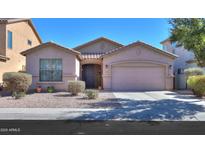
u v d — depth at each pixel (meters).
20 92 15.55
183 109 11.45
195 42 12.87
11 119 9.40
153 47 21.41
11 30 21.81
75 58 19.89
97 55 24.42
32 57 19.75
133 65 21.58
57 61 19.86
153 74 21.59
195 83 16.44
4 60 20.41
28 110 10.91
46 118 9.55
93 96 14.67
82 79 24.38
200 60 14.11
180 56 26.33
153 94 17.80
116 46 26.30
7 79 15.63
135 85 21.55
